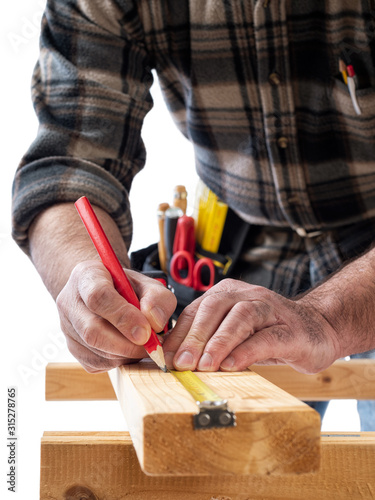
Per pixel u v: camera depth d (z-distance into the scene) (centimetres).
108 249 71
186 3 108
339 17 102
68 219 94
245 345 67
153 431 44
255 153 111
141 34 110
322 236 114
